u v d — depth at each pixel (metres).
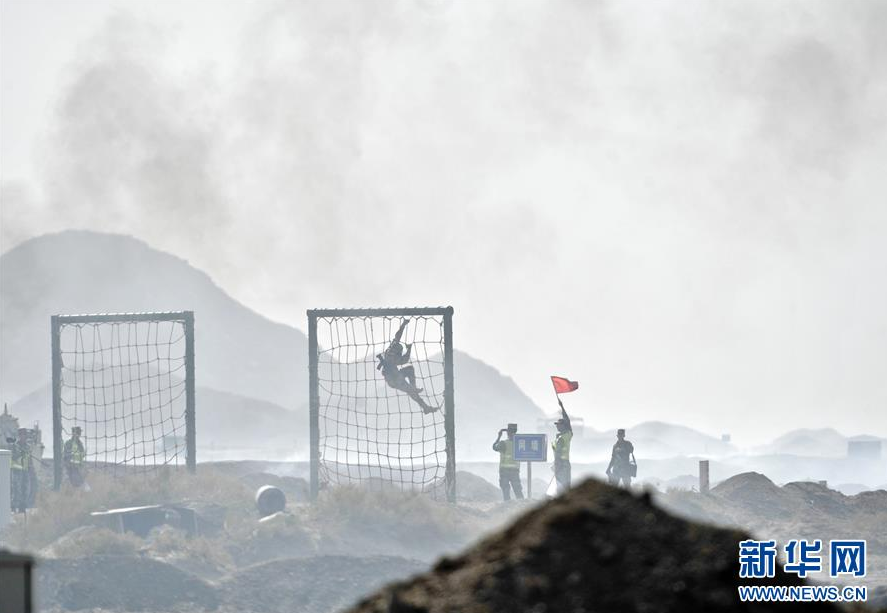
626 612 26.11
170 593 95.19
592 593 26.52
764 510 142.25
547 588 26.66
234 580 98.12
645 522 28.27
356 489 125.69
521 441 142.62
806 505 144.38
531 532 28.19
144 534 120.38
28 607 32.47
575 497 29.28
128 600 93.81
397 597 27.06
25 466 147.12
